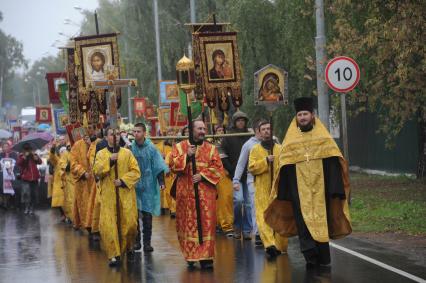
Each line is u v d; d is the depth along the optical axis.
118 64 20.52
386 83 23.84
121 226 14.12
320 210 12.45
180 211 13.42
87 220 18.28
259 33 34.25
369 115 34.22
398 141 31.50
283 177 12.88
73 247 16.88
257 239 15.47
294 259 13.62
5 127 82.12
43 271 13.67
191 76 15.59
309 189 12.50
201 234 13.20
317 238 12.30
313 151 12.52
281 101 16.20
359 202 21.80
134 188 14.34
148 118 35.22
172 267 13.46
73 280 12.63
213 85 21.55
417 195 23.30
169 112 29.22
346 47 22.20
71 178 22.31
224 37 21.58
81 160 19.50
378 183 28.09
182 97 23.58
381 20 22.22
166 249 15.71
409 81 21.66
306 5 27.83
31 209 26.84
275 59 34.38
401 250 14.25
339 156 12.46
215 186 13.44
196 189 13.21
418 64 22.06
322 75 22.42
